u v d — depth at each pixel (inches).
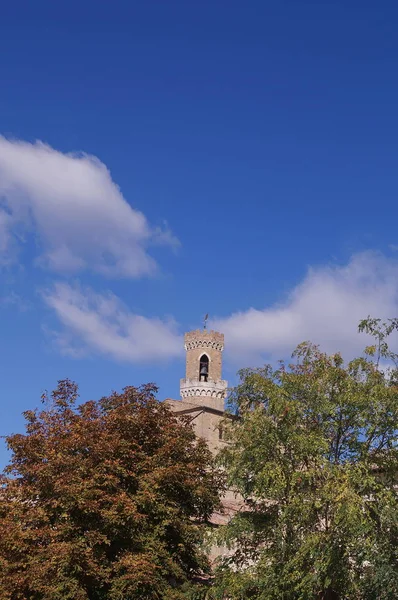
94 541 1550.2
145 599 1589.6
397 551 1472.7
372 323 1697.8
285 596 1534.2
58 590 1486.2
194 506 1875.0
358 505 1454.2
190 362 4692.4
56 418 1823.3
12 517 1609.3
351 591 1503.4
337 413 1625.2
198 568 1822.1
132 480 1721.2
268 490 1550.2
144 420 1820.9
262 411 1626.5
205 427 3085.6
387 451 1614.2
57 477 1598.2
